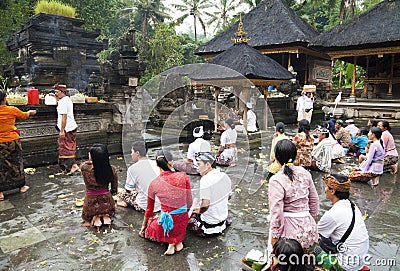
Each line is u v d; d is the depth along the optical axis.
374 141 5.22
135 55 8.76
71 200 4.35
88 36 11.35
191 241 3.28
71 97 6.94
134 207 4.02
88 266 2.76
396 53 15.44
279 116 13.48
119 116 7.77
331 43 15.30
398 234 3.48
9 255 2.92
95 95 9.21
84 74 11.11
